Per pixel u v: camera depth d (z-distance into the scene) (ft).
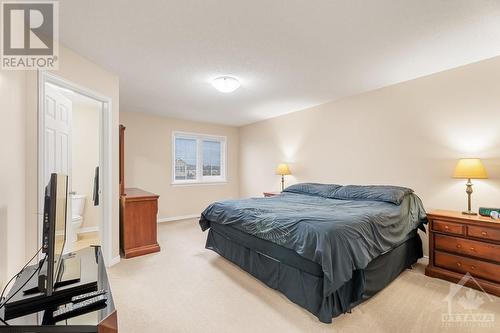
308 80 10.28
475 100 8.53
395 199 8.87
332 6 5.61
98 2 5.41
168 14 5.88
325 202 9.96
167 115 16.67
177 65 8.80
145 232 10.66
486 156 8.32
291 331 5.52
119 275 8.37
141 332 5.46
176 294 7.12
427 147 9.72
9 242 5.00
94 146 14.69
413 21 6.19
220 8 5.67
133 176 15.70
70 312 3.47
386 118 11.01
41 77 6.47
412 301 6.72
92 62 8.46
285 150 16.30
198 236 13.21
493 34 6.77
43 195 6.43
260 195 18.47
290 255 6.57
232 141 20.43
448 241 7.94
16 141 5.41
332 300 5.90
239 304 6.61
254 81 10.40
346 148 12.65
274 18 6.07
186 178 18.28
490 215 7.60
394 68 9.08
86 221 14.43
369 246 6.38
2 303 3.67
